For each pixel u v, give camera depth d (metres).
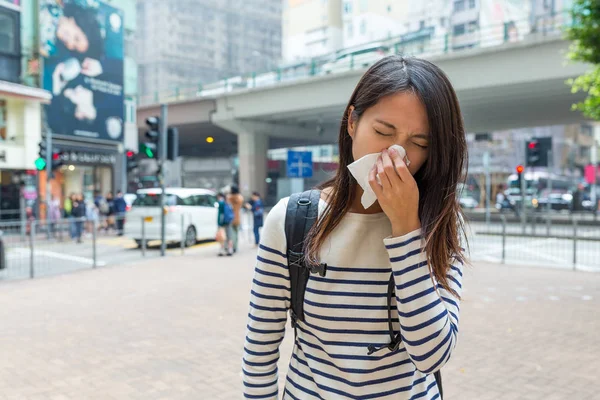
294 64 27.08
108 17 23.28
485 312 6.30
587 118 27.25
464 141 1.11
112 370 4.33
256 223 14.61
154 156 12.11
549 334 5.31
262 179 32.09
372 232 1.13
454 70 20.62
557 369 4.29
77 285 8.36
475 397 3.73
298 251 1.17
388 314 1.10
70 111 21.55
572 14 9.35
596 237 15.97
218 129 34.88
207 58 63.22
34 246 10.34
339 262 1.13
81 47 22.00
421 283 1.03
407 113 1.03
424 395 1.17
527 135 47.31
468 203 35.16
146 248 13.62
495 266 10.52
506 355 4.65
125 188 24.52
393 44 22.73
